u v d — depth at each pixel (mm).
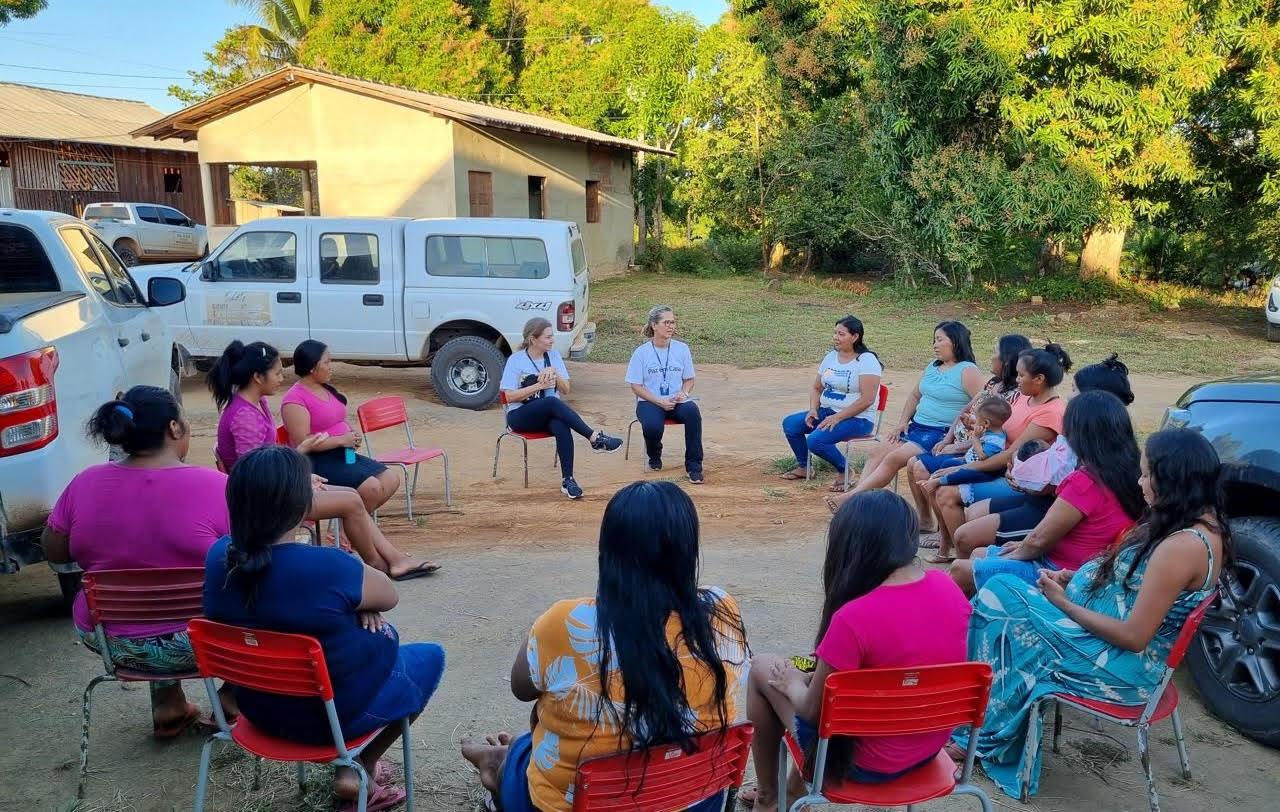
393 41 30859
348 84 17844
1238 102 17328
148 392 3729
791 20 24453
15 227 5516
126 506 3605
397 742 3893
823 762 2773
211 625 2871
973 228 19266
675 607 2445
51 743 3904
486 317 10797
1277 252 20125
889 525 2820
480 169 19188
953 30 17328
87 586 3410
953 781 2939
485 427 10070
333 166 18656
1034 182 17625
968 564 4348
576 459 8820
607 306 19781
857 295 22297
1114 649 3414
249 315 11000
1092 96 16828
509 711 4137
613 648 2408
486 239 10797
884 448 7031
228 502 2895
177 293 6945
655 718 2391
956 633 2855
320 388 5961
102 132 28250
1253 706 3959
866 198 22609
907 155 19578
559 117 30219
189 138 20312
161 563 3635
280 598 2879
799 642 4777
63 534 3678
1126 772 3752
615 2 29781
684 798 2545
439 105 18031
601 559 2488
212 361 11266
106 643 3477
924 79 18438
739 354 14633
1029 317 18641
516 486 7879
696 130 28531
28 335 4531
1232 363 14047
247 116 18891
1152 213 17969
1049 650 3537
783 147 25047
